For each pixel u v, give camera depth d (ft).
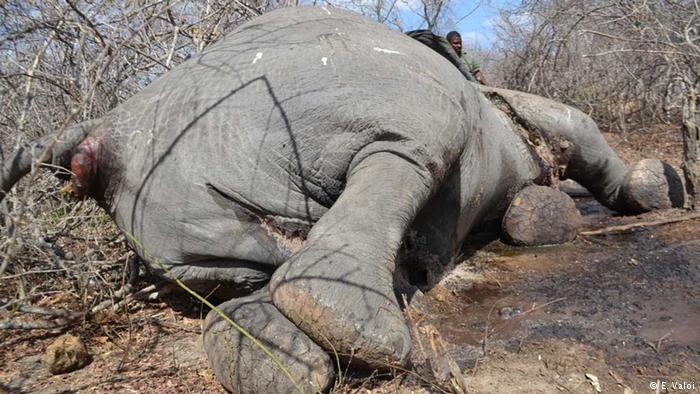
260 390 8.95
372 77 11.68
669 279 12.78
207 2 18.20
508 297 12.68
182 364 10.51
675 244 14.58
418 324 11.39
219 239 11.34
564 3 33.83
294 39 12.15
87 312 11.73
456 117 12.16
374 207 10.12
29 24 13.83
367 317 8.82
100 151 11.69
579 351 10.28
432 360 9.87
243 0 19.03
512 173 15.66
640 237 15.49
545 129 16.97
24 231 12.39
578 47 34.04
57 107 15.75
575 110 17.29
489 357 10.27
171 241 11.51
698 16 23.15
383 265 9.50
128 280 12.82
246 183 11.23
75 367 10.34
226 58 12.07
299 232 11.71
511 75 37.09
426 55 12.88
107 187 11.93
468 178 13.35
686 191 16.89
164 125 11.48
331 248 9.41
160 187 11.31
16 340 11.33
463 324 11.61
